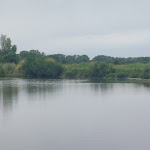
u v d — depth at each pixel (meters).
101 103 43.09
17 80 99.69
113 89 63.50
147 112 35.72
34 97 49.88
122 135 25.55
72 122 30.30
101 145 23.03
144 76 100.56
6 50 166.12
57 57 165.75
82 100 46.31
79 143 23.50
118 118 32.19
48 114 34.50
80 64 129.50
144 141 23.92
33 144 23.28
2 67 129.00
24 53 177.50
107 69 112.25
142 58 153.75
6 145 23.06
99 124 29.42
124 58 150.38
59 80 98.81
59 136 25.31
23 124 29.39
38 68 122.62
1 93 56.03
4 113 35.00
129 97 49.88
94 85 74.31
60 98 48.75
